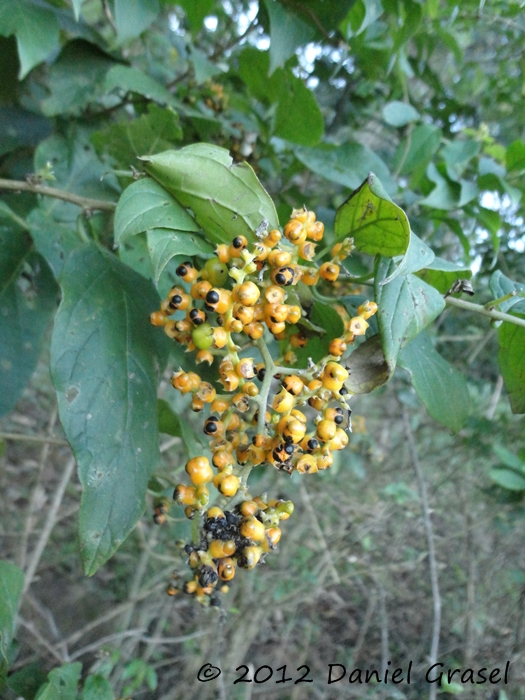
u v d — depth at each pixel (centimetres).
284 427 14
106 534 14
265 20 23
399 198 30
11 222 22
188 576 21
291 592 42
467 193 28
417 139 29
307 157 26
